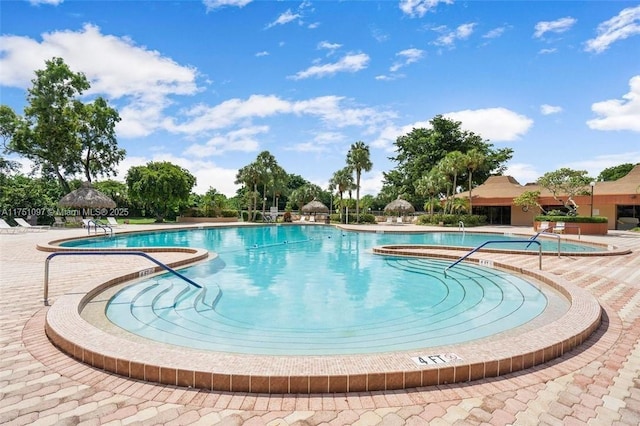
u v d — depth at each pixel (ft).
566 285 22.03
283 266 35.96
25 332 14.51
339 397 9.75
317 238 66.80
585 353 12.74
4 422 8.48
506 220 109.09
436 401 9.55
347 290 26.02
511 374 11.09
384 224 104.63
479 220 99.76
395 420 8.70
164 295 23.30
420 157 146.41
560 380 10.75
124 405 9.29
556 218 71.05
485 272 31.63
